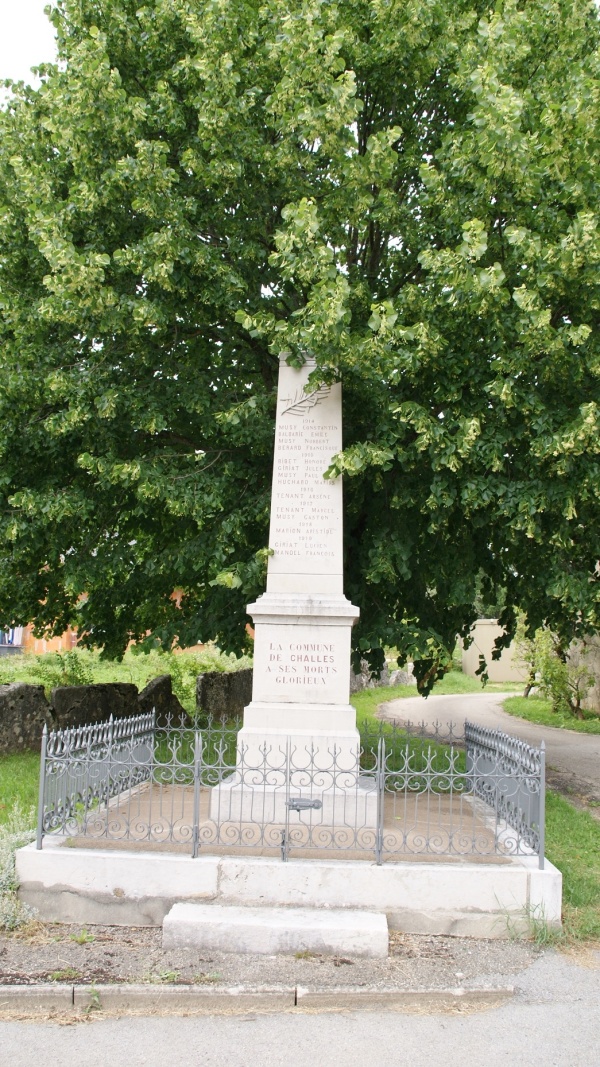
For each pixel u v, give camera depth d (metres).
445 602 11.49
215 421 10.33
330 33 9.84
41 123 9.95
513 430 9.42
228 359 11.48
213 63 9.31
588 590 9.73
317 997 4.86
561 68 9.85
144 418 9.72
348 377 8.86
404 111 11.20
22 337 10.36
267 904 5.91
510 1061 4.25
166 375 10.64
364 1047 4.38
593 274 8.24
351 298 9.80
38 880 6.09
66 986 4.87
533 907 5.87
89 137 9.54
